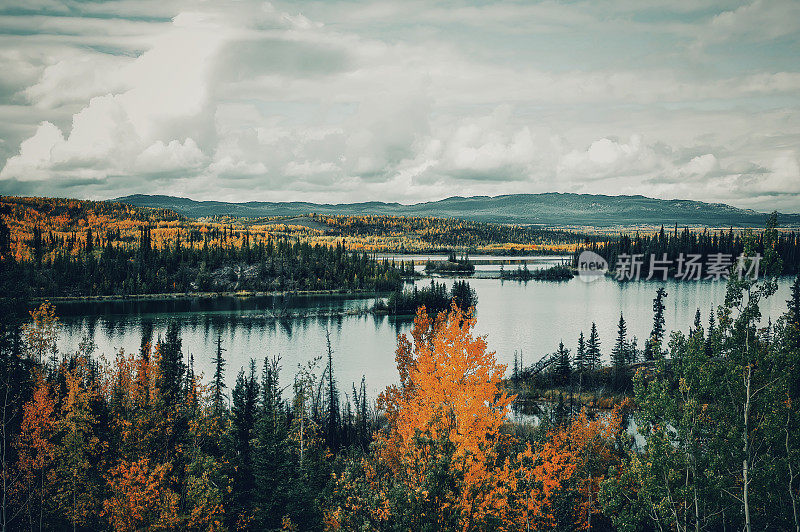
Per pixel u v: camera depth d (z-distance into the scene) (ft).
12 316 153.48
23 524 139.95
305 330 602.85
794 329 81.10
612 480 88.69
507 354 454.40
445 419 80.74
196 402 171.63
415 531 69.46
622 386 322.96
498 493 73.61
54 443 144.97
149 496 111.34
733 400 80.84
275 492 125.80
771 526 80.64
